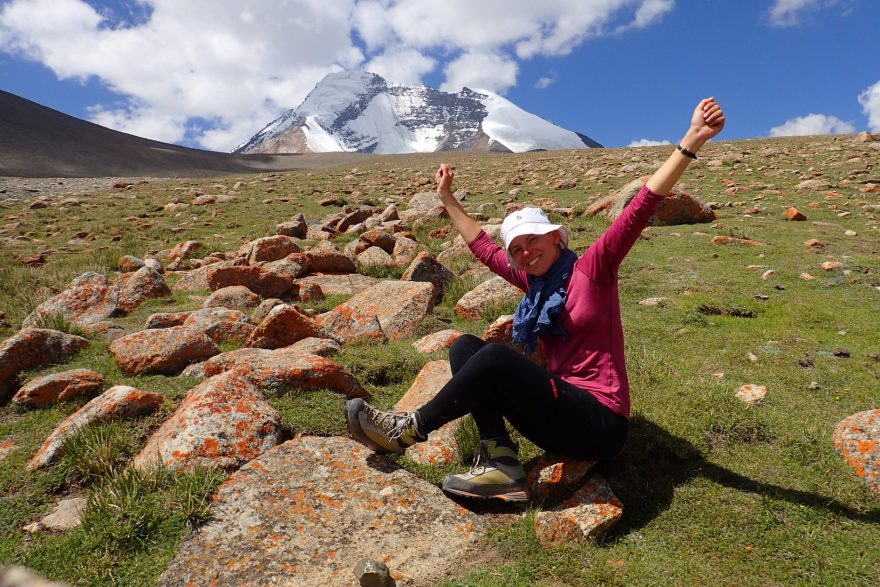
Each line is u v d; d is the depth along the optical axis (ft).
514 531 9.16
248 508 9.32
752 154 81.25
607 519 8.94
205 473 10.07
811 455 10.66
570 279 9.45
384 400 14.19
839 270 23.67
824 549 8.49
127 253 36.32
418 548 8.77
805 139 111.86
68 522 9.39
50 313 21.31
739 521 9.19
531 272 9.70
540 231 9.20
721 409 12.15
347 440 11.32
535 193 60.39
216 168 397.80
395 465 10.66
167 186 95.91
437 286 24.50
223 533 8.87
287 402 12.84
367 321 18.52
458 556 8.68
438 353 16.99
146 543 8.74
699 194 50.39
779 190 48.24
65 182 108.17
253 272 24.70
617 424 9.36
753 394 13.34
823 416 12.50
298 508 9.37
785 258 26.27
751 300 20.94
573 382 9.54
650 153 102.99
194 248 35.65
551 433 9.28
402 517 9.32
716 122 8.19
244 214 56.39
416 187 74.38
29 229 48.78
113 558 8.47
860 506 9.33
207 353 15.85
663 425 11.64
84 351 16.90
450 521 9.33
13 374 14.82
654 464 10.83
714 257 27.27
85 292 22.21
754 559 8.45
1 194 82.38
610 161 91.56
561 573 8.22
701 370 15.33
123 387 12.77
